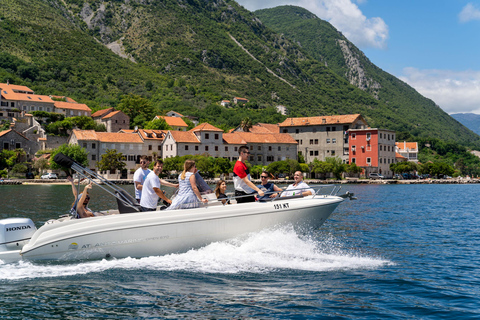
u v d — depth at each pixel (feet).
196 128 288.10
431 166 346.13
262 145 305.53
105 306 21.13
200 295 22.88
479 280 27.04
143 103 453.99
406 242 41.65
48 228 28.63
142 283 24.73
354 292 24.06
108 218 28.81
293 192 35.35
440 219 62.69
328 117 328.90
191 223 29.50
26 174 243.81
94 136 266.98
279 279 26.11
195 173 31.53
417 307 21.81
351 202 100.07
